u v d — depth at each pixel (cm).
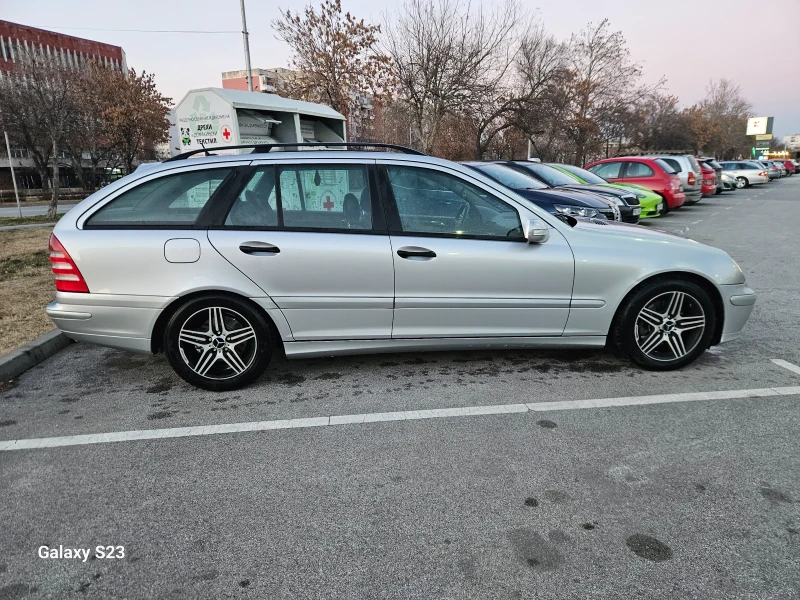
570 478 266
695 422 322
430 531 230
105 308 359
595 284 376
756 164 3155
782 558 210
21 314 550
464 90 2178
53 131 1706
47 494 262
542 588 197
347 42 1823
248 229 359
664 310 390
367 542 224
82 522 241
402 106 2275
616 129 3691
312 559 215
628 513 239
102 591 201
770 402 348
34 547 226
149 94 3469
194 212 361
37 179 5406
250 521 239
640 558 211
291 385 389
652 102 4375
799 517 234
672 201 1442
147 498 257
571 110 3209
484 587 198
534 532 228
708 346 396
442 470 276
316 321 369
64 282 360
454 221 370
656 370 399
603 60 3222
